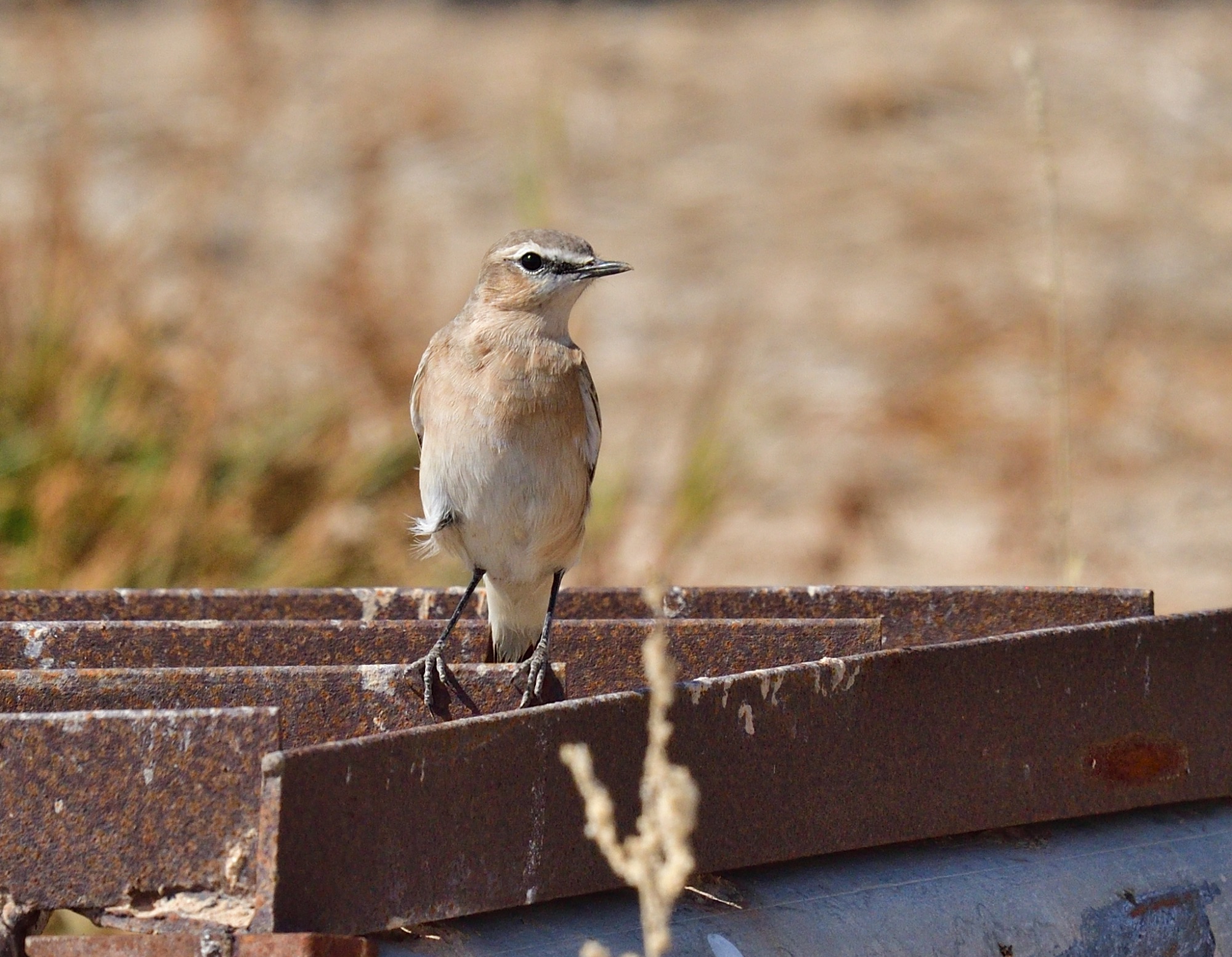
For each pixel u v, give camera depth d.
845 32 32.53
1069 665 5.86
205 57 25.75
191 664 6.38
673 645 6.66
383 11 34.72
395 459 12.99
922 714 5.62
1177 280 21.09
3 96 22.33
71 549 11.70
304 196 20.61
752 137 26.27
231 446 12.64
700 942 5.04
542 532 7.81
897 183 24.28
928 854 5.73
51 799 4.56
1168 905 5.72
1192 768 6.09
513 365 7.73
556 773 4.95
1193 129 26.62
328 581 12.00
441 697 5.98
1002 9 33.84
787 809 5.39
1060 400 10.20
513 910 5.06
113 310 13.58
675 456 15.97
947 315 19.88
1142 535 15.26
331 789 4.45
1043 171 10.27
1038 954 5.42
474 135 24.19
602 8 35.00
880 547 15.15
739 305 20.39
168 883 4.54
